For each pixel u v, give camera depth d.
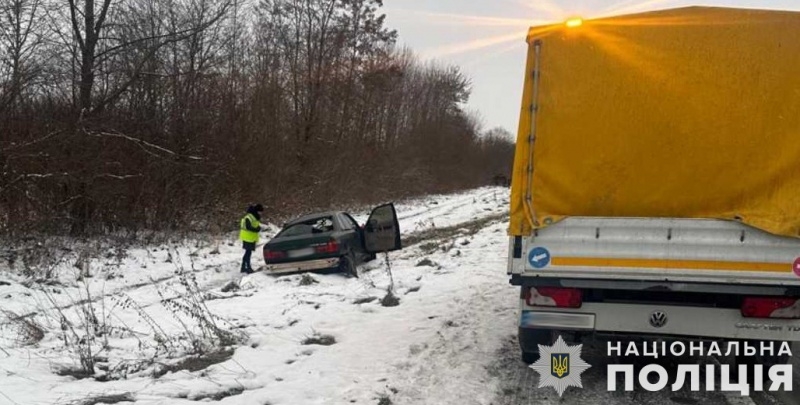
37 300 9.23
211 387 5.22
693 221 4.49
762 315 4.50
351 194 31.02
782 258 4.36
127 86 16.52
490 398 4.90
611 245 4.62
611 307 4.80
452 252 13.70
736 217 4.42
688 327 4.70
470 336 6.66
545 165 4.78
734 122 4.45
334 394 4.97
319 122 30.70
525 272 4.79
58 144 13.83
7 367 5.62
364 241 12.49
